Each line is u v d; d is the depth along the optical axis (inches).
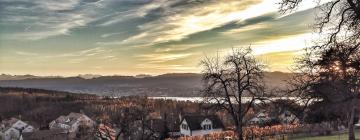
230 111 1676.9
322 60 497.4
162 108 3654.0
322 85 501.0
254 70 1582.2
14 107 6530.5
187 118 3420.3
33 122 5684.1
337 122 1871.3
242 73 1614.2
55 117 6190.9
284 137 1731.1
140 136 1708.9
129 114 1691.7
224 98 1649.9
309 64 516.7
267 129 1834.4
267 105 1430.9
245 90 1582.2
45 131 3737.7
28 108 6604.3
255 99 1544.0
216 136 1889.8
